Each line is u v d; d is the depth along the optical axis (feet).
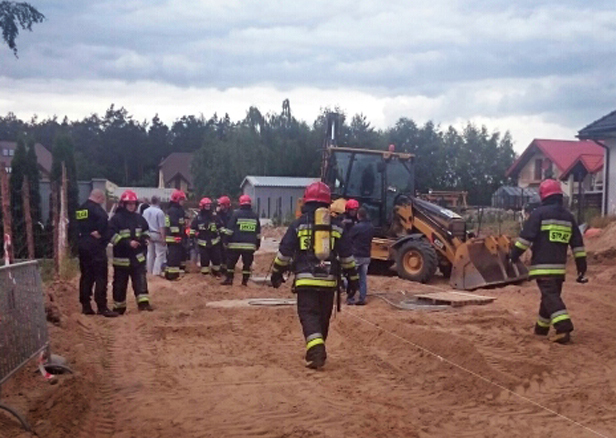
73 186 75.56
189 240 66.85
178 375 28.12
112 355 31.65
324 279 29.01
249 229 54.13
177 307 43.70
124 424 22.09
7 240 40.50
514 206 131.03
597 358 31.04
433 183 188.96
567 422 22.97
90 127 310.24
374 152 61.72
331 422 22.31
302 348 33.01
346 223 45.19
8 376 22.56
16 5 29.86
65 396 23.63
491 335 34.94
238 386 26.48
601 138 96.02
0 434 19.63
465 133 199.52
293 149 188.14
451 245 57.26
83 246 40.81
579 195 106.83
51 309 36.50
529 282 55.62
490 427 22.41
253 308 42.65
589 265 66.23
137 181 307.17
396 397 25.35
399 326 36.47
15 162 66.64
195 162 199.00
